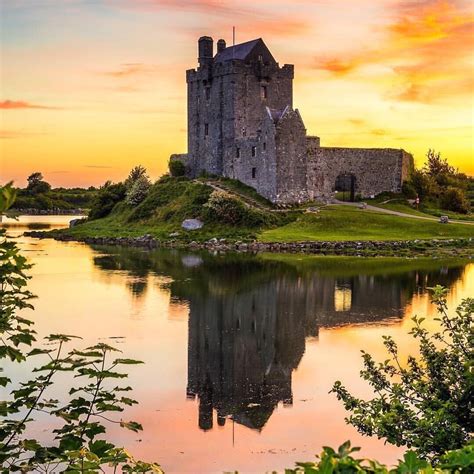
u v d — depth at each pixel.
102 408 12.75
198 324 42.47
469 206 132.62
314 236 96.56
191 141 129.12
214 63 121.69
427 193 129.25
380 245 88.88
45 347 35.41
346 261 77.25
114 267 72.06
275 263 75.25
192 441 23.16
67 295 53.34
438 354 17.20
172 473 20.62
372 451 22.14
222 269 69.94
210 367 32.38
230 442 23.12
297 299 51.47
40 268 70.88
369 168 122.00
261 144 112.38
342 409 26.38
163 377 30.56
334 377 30.69
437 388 16.77
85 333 39.72
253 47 119.00
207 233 103.81
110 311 46.69
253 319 44.00
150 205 120.81
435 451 15.23
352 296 52.75
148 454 22.05
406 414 16.30
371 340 37.78
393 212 113.12
